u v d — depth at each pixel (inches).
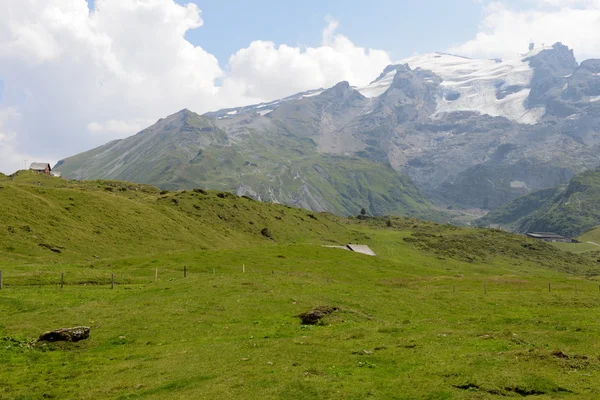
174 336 1679.4
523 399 971.9
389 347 1386.6
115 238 4793.3
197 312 2000.5
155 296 2337.6
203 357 1384.1
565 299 2758.4
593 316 2085.4
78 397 1146.0
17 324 1765.5
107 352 1513.3
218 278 2787.9
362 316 1994.3
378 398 998.4
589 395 969.5
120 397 1127.6
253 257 4352.9
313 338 1540.4
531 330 1697.8
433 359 1234.6
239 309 2074.3
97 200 5487.2
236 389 1087.6
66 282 2699.3
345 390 1040.8
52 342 1557.6
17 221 4244.6
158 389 1152.8
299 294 2413.9
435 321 1952.5
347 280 3809.1
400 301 2490.2
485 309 2458.2
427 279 3961.6
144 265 3683.6
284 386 1080.2
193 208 7406.5
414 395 1004.6
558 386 1018.7
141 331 1731.1
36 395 1159.0
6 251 3656.5
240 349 1445.6
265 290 2482.8
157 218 5856.3
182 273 3390.7
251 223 7854.3
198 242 5664.4
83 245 4325.8
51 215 4630.9
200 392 1088.8
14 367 1353.3
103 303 2169.0
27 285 2556.6
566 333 1590.8
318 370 1188.5
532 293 2962.6
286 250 4911.4
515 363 1164.5
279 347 1428.4
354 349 1371.8
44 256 3779.5
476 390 1016.2
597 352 1327.5
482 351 1299.2
